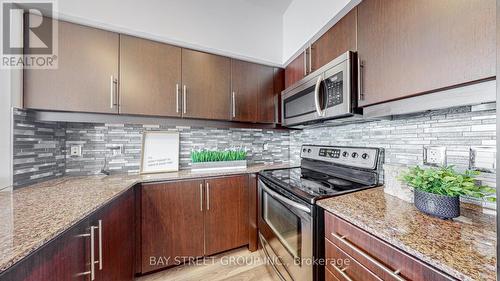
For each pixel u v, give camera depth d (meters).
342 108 1.20
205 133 2.14
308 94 1.56
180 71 1.68
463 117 0.94
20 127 1.23
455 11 0.73
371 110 1.12
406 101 0.93
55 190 1.19
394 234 0.65
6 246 0.58
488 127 0.85
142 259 1.48
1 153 1.17
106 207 1.06
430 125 1.08
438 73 0.78
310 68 1.64
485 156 0.86
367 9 1.09
